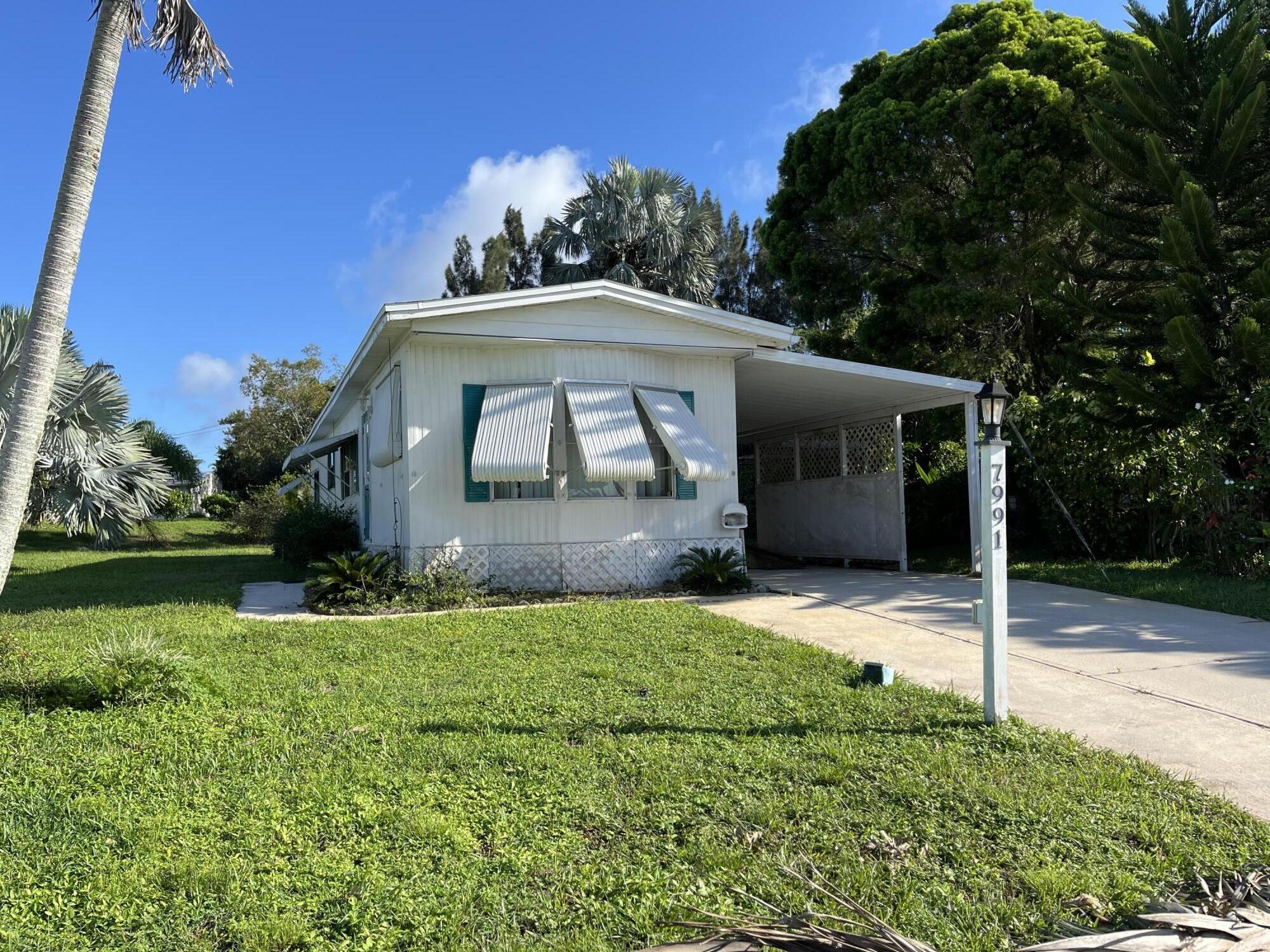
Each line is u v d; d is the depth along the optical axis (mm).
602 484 11445
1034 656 7004
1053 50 15539
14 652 6480
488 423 10555
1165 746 4750
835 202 17906
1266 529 10570
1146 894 3160
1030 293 16031
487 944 2873
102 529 17594
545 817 3836
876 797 4035
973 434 13039
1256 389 11164
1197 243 11758
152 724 5121
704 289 28641
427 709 5469
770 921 2916
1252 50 11555
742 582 11234
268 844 3574
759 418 17266
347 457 18844
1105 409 12586
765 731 4992
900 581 12508
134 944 2875
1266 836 3578
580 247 28188
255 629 8562
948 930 2947
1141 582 10781
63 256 6234
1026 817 3777
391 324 10289
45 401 6199
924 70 17156
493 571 10977
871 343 18188
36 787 4168
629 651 7219
